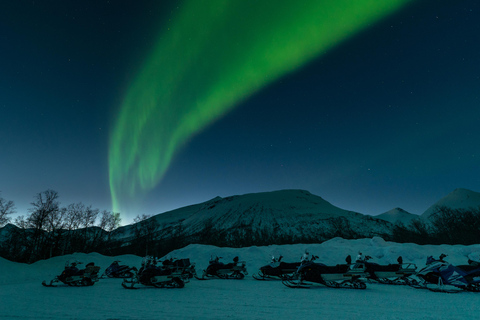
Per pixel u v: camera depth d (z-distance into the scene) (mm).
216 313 7344
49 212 42156
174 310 7750
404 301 9062
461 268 11930
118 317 6875
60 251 48531
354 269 12773
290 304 8648
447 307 7941
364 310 7621
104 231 62938
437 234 132875
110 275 19125
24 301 9430
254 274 18891
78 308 8102
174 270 13820
